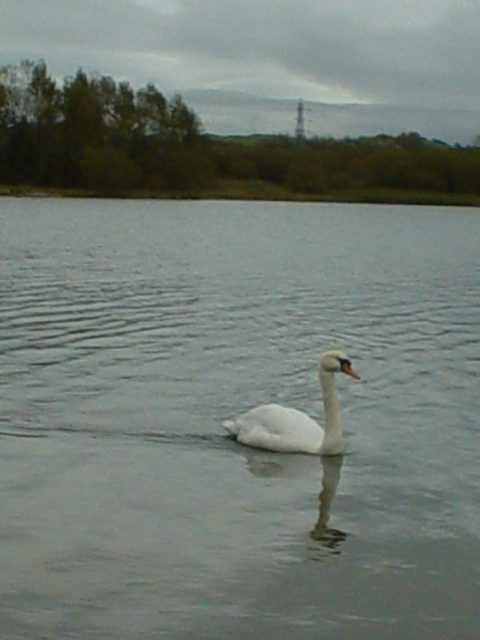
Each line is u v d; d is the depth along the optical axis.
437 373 20.78
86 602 10.22
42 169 106.62
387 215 95.38
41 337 23.84
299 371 20.81
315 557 11.42
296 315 28.64
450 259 50.78
